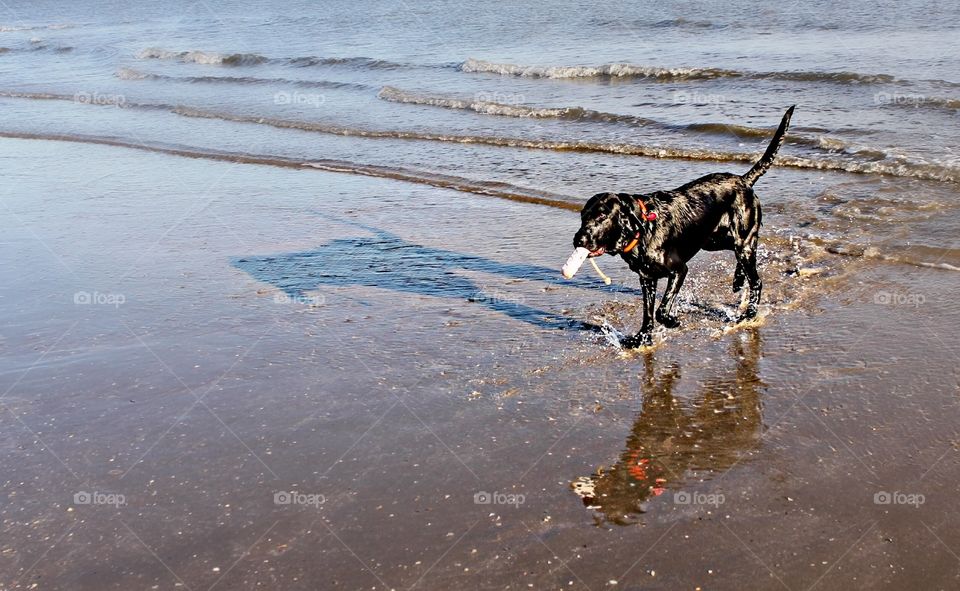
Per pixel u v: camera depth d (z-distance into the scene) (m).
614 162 11.64
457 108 15.70
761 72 15.49
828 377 5.80
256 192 11.54
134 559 4.34
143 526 4.61
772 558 4.12
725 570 4.05
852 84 14.25
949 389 5.50
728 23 21.06
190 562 4.30
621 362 6.22
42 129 16.61
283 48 24.33
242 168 12.95
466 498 4.71
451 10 28.08
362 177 12.05
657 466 4.94
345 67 20.77
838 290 7.12
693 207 6.38
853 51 16.66
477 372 6.16
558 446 5.18
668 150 11.74
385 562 4.23
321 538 4.43
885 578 3.94
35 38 32.44
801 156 10.84
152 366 6.49
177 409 5.84
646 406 5.61
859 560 4.06
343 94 17.83
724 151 11.48
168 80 21.12
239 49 24.92
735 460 4.95
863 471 4.75
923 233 8.09
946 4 20.34
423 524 4.50
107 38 30.56
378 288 7.90
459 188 11.16
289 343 6.79
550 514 4.54
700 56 17.77
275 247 9.21
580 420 5.47
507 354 6.42
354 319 7.20
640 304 7.18
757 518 4.42
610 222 5.91
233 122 16.17
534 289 7.67
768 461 4.92
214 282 8.21
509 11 26.34
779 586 3.93
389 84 18.22
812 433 5.17
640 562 4.14
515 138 13.26
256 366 6.41
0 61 27.05
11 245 9.61
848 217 8.69
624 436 5.27
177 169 13.04
